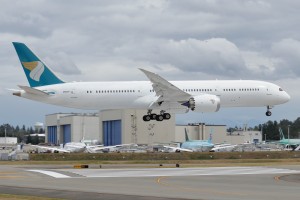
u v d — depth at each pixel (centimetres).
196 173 8450
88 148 19325
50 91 10988
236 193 5256
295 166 10412
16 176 7788
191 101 10812
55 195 5103
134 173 8462
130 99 11106
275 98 11431
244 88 11331
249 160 13262
